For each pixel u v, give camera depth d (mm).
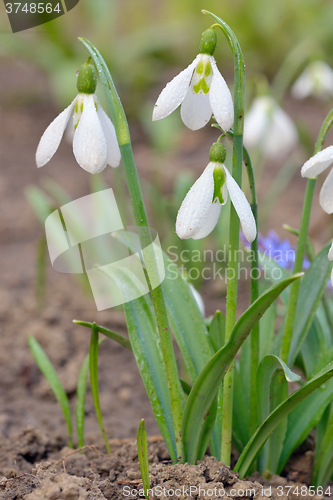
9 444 553
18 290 905
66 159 1488
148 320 508
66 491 462
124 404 675
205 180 442
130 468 522
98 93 1331
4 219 1147
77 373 708
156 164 1386
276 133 917
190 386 506
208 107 451
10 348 750
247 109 1192
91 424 624
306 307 517
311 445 542
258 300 443
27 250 1062
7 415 632
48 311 829
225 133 446
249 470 511
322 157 446
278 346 522
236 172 452
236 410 515
